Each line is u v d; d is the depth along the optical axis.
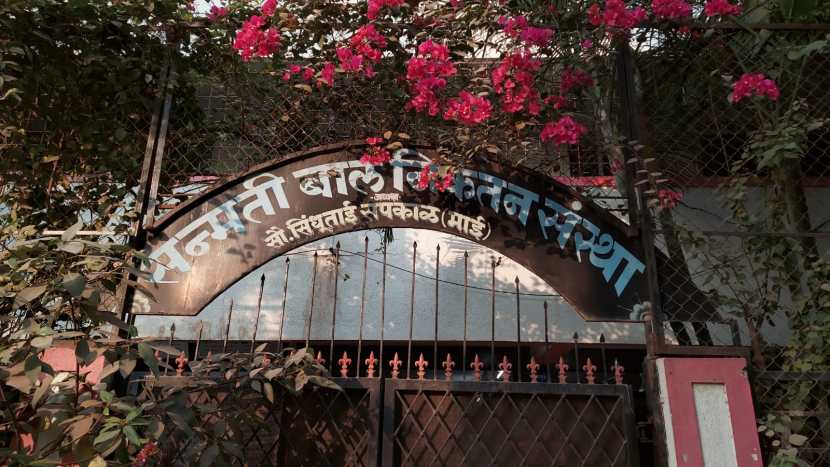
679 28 3.98
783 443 3.05
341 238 5.95
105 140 4.22
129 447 2.87
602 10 3.99
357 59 3.85
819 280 3.48
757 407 3.17
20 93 3.91
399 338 5.64
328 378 3.37
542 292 5.69
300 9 4.13
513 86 3.72
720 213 4.96
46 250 3.08
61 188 4.28
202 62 4.28
